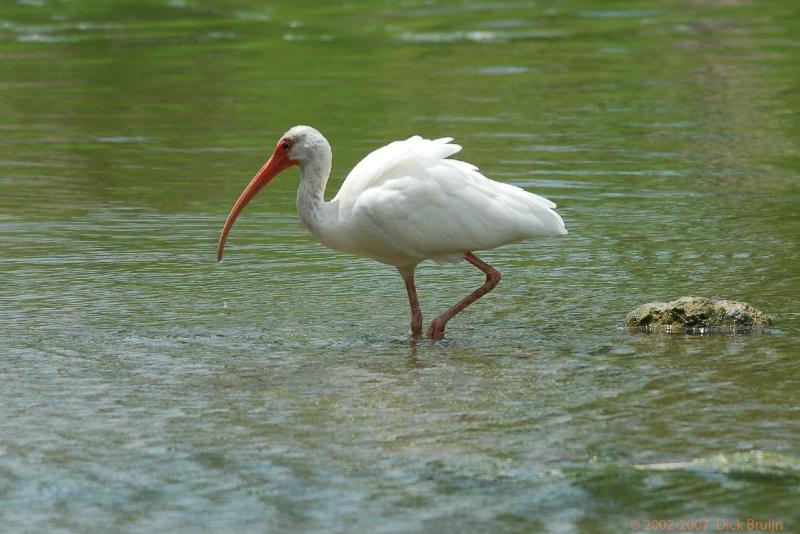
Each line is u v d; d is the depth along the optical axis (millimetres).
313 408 10445
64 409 10438
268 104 26297
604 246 16297
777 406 10383
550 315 13305
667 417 10164
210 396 10758
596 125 24062
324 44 34125
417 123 24141
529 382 11086
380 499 8672
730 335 12453
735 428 9891
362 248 12734
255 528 8234
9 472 9148
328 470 9148
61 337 12508
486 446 9578
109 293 14227
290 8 40594
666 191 19281
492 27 36688
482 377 11258
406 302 13938
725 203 18516
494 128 23750
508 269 15328
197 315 13352
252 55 32438
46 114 25516
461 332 12758
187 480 9000
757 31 35312
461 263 15688
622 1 41188
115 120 24953
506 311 13500
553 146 22281
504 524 8289
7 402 10602
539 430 9906
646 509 8492
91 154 22156
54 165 21297
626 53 32250
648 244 16344
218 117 25141
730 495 8688
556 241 16641
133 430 9961
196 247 16438
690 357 11734
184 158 21828
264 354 11992
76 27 37094
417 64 30969
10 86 28359
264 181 13117
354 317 13328
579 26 36750
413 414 10281
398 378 11234
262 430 9945
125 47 33719
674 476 9000
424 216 12375
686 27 36281
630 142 22641
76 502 8648
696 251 15922
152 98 27156
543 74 29516
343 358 11875
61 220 17781
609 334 12570
